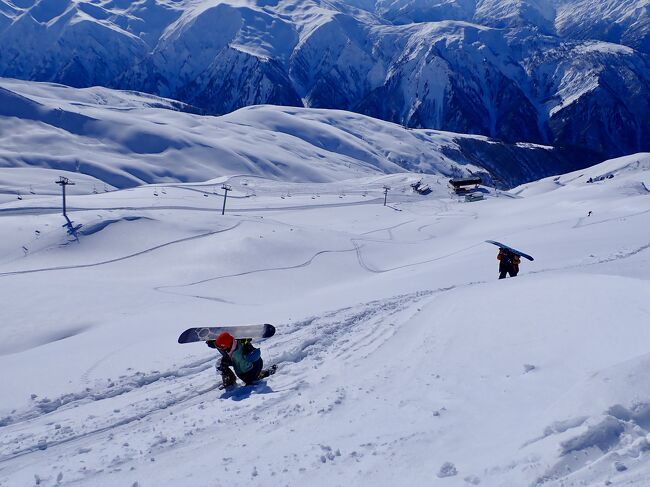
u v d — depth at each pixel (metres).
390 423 7.23
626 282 11.74
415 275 37.62
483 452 5.89
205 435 7.95
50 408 11.03
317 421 7.73
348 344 12.41
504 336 10.27
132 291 48.62
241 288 55.50
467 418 6.99
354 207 123.69
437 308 14.59
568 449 5.23
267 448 7.04
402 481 5.61
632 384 6.01
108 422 9.23
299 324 15.73
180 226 76.75
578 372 7.79
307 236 76.19
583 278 13.30
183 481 6.40
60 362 14.77
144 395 10.93
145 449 7.62
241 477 6.27
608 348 8.40
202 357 13.58
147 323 24.73
